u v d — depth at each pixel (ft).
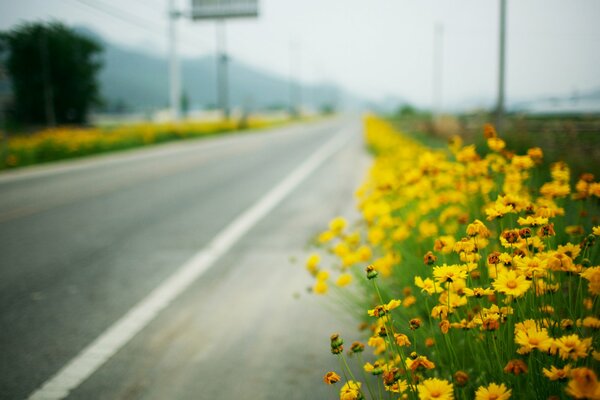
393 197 13.34
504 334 5.16
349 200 24.89
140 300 12.10
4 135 48.32
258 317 10.88
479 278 6.53
